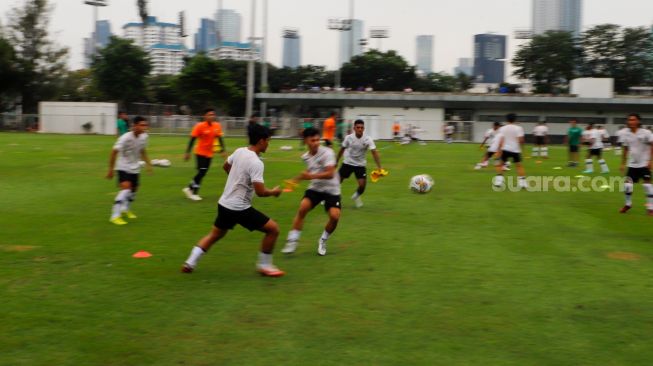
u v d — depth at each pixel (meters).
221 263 7.19
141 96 57.06
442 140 50.53
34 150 25.83
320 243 7.68
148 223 9.71
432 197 13.22
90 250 7.76
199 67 50.75
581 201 12.88
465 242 8.49
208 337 4.90
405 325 5.20
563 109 51.69
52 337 4.86
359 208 11.50
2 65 49.41
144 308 5.55
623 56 66.12
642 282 6.55
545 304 5.79
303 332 5.02
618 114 51.09
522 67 67.44
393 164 22.88
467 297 5.97
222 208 6.56
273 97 53.41
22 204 11.48
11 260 7.20
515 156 15.12
